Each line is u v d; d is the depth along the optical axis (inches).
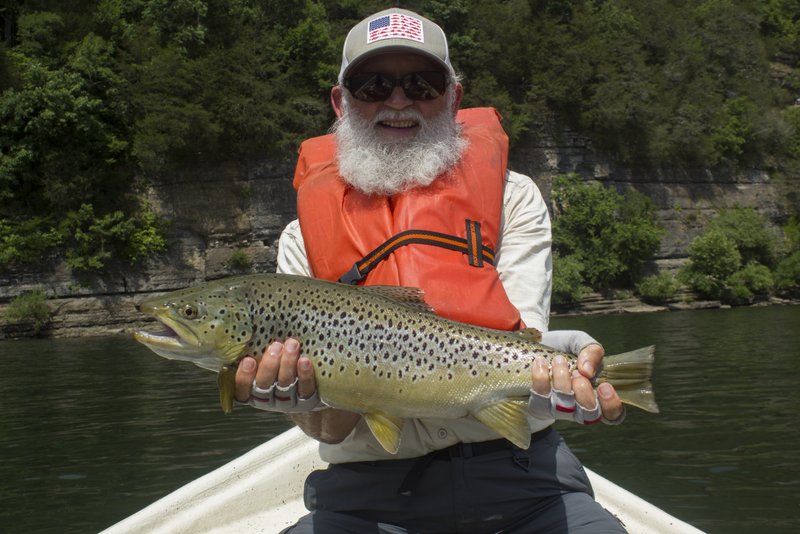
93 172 1473.9
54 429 454.6
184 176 1539.1
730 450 359.9
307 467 166.7
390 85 115.3
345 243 112.6
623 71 1995.6
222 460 356.5
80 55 1496.1
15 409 539.5
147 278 1466.5
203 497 157.3
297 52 1704.0
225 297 97.3
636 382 91.9
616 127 1866.4
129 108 1525.6
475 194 115.0
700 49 2353.6
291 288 98.3
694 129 1952.5
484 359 96.7
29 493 312.7
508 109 1811.0
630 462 343.6
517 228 125.4
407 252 107.3
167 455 372.5
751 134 2086.6
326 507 118.1
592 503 112.1
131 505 290.7
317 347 96.3
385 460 114.7
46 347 1134.4
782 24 3024.1
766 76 2546.8
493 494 111.7
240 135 1563.7
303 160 132.5
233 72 1569.9
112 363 861.2
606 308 1721.2
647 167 1952.5
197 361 97.7
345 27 1945.1
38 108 1449.3
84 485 322.0
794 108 2391.7
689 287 1813.5
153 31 1609.3
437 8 1914.4
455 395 97.0
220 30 1689.2
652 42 2252.7
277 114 1566.2
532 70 1914.4
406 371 96.7
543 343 108.3
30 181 1456.7
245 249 1557.6
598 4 2306.8
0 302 1364.4
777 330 1091.3
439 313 104.0
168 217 1517.0
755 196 2070.6
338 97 132.6
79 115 1454.2
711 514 268.1
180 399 558.3
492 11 1920.5
